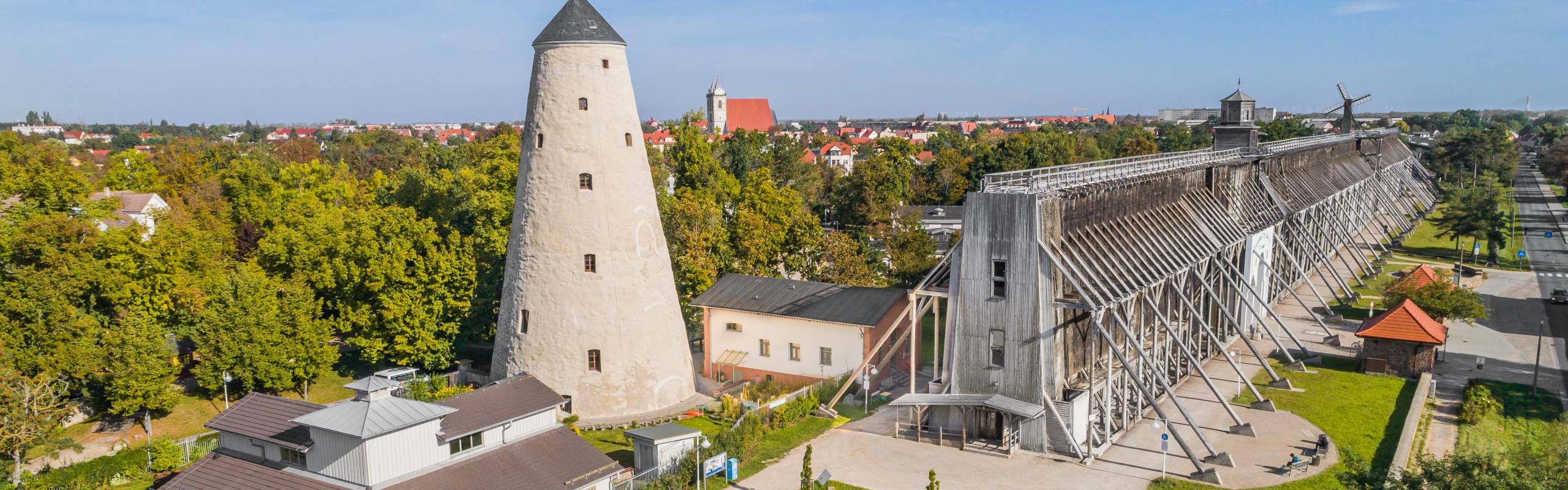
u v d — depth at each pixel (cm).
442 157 12419
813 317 5516
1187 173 6256
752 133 15825
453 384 5791
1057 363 4391
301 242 6044
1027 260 4403
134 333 4853
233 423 3675
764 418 4803
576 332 5009
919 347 6047
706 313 5991
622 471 3794
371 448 3228
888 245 8500
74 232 5556
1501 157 17812
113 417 5078
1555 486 3167
